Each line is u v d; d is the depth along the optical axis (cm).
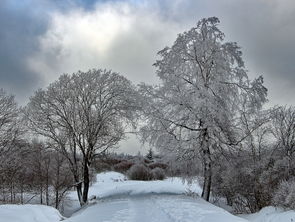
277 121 2783
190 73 2730
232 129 2612
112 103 3225
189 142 2622
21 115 3341
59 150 3127
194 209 1652
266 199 2397
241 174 2666
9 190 3192
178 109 2634
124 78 3281
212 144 2595
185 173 2706
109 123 3209
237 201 2695
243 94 2669
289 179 2308
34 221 1348
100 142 3219
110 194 3141
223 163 2656
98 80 3209
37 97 3169
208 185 2589
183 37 2744
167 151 2695
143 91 2752
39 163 3244
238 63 2698
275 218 1727
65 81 3192
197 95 2575
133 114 3192
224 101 2628
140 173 5038
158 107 2695
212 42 2698
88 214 1778
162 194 2705
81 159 3347
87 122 3169
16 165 3234
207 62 2723
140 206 1977
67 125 3147
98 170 3428
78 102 3186
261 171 2586
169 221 1410
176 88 2681
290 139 2766
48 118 3139
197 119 2614
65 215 2589
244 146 2645
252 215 2162
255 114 2667
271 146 2756
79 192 3148
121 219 1532
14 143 3275
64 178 3319
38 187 3331
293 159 2567
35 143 3256
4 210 1352
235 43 2700
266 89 2631
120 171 5791
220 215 1437
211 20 2720
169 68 2716
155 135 2691
